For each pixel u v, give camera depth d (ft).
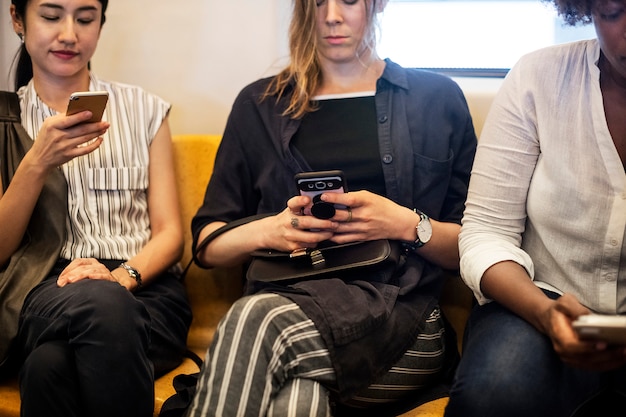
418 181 6.13
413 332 5.47
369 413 5.50
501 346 4.60
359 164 6.15
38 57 6.52
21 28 6.68
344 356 5.01
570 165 4.94
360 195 5.63
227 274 6.89
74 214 6.43
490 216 5.27
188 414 4.76
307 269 5.62
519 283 4.78
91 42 6.59
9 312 5.84
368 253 5.60
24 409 5.24
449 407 4.62
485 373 4.50
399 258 5.77
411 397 5.55
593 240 4.91
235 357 4.77
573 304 4.29
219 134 7.86
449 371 5.76
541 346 4.57
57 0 6.37
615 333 3.78
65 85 6.70
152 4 7.79
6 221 6.05
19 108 6.63
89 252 6.39
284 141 6.26
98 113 5.89
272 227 5.80
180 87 7.87
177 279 6.79
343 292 5.19
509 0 7.18
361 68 6.37
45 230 6.30
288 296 5.08
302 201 5.56
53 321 5.42
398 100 6.25
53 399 5.21
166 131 6.98
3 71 8.05
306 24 6.32
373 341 5.20
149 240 6.73
